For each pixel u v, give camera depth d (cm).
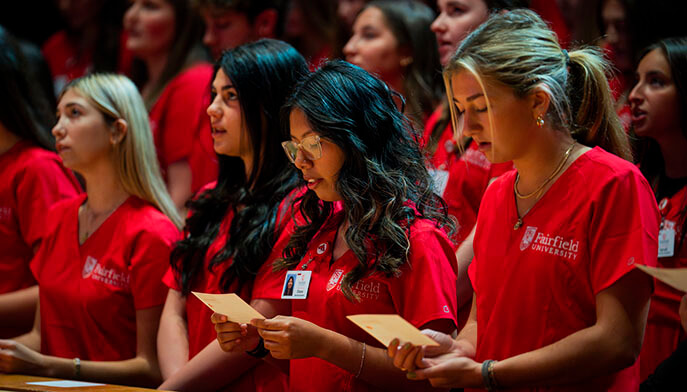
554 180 471
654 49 663
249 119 634
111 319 705
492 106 455
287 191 630
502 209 497
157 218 724
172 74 1020
